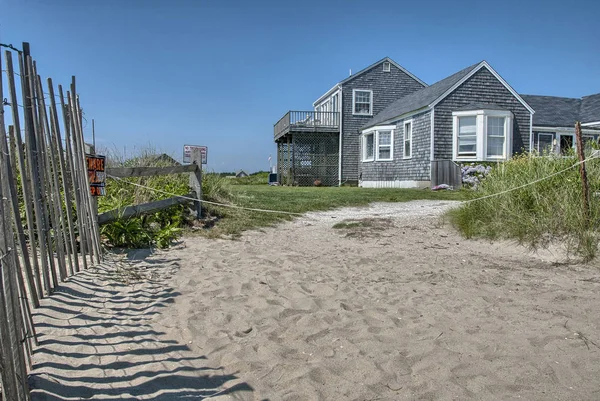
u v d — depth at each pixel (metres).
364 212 10.74
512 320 3.67
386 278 4.96
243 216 9.10
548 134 21.80
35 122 3.80
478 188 8.98
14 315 2.14
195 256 5.87
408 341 3.25
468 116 18.95
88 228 4.98
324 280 4.85
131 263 5.30
